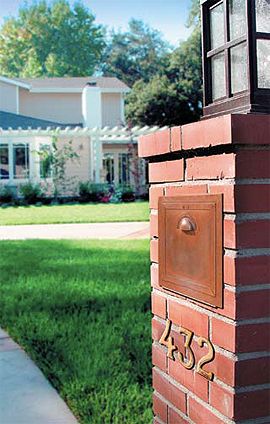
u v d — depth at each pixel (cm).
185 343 146
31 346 303
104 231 943
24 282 482
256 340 125
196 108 2873
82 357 282
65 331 328
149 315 360
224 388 129
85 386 246
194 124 136
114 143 2094
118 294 423
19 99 2186
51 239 827
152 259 163
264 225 125
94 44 4009
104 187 1795
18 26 3931
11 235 908
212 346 133
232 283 124
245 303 124
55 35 3947
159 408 163
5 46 3944
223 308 128
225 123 123
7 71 3959
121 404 228
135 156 1869
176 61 3008
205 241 133
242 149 123
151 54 4016
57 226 1044
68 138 1889
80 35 3956
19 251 689
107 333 321
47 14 3934
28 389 248
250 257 124
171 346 153
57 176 1836
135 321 346
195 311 140
